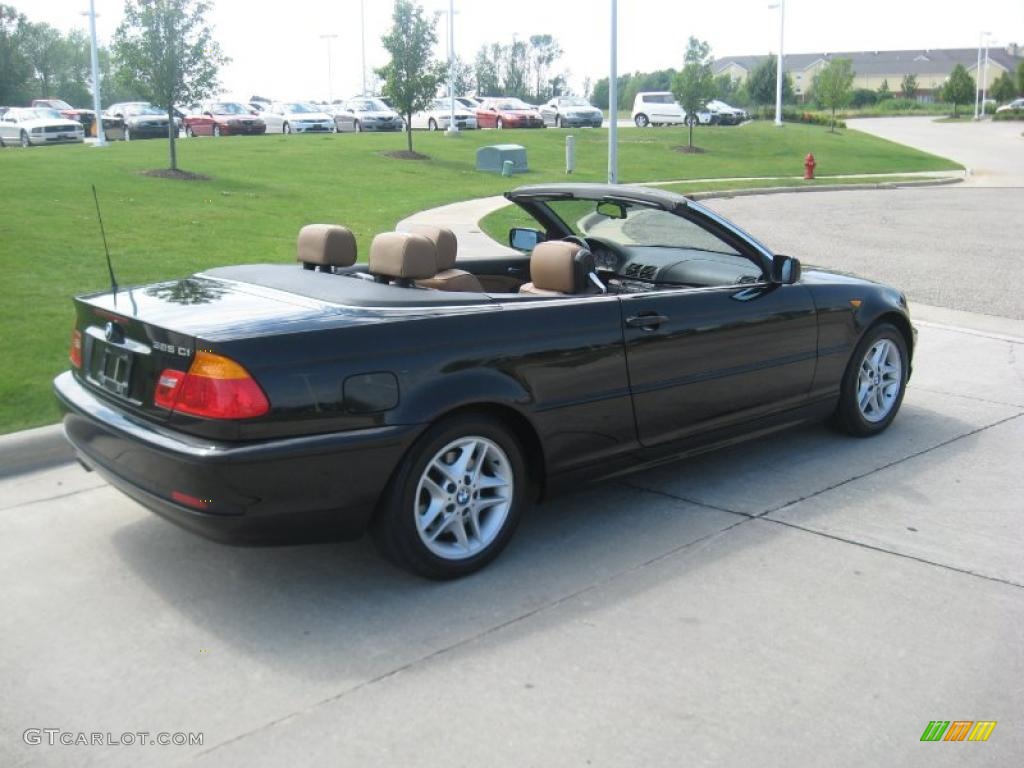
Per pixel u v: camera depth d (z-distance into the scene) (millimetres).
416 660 3375
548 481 4258
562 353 4133
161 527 4516
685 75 34438
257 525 3484
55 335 7043
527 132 38250
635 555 4215
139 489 3660
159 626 3621
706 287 5059
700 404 4754
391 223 14930
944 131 58625
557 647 3453
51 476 5156
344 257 4848
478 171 24828
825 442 5789
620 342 4336
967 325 9180
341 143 29547
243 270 4574
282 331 3525
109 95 72000
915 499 4871
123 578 4008
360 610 3742
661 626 3598
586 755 2842
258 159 23516
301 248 4930
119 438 3707
